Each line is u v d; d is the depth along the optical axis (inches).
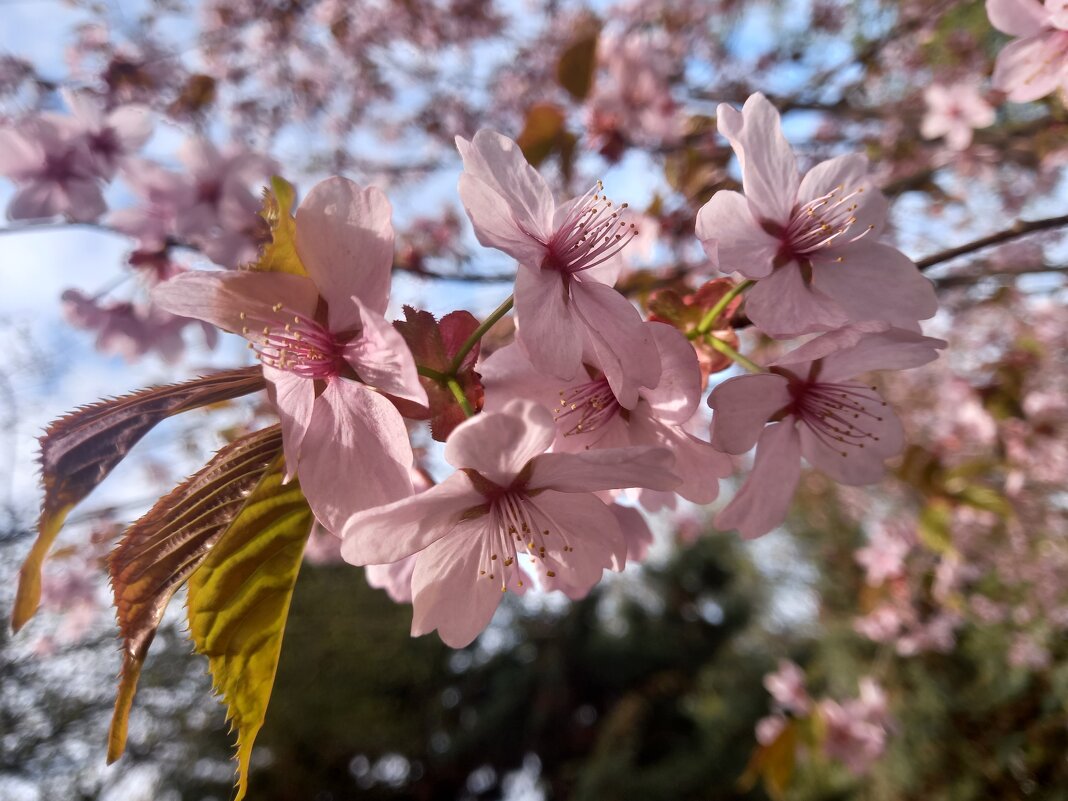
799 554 45.6
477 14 20.3
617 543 4.0
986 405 13.9
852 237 4.7
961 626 27.1
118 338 10.8
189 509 3.3
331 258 3.5
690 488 4.3
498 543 3.9
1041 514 18.6
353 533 3.3
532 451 3.5
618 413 4.2
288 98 21.3
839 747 15.1
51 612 18.8
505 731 54.1
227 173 9.3
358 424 3.5
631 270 9.5
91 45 16.6
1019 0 5.8
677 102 11.7
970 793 28.5
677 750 52.1
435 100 21.6
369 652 47.2
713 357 4.8
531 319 3.7
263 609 3.3
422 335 3.7
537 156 9.2
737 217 4.5
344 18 20.2
